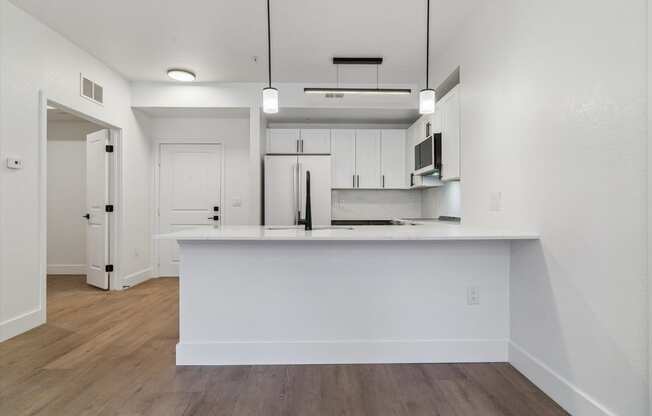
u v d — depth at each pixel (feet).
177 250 16.60
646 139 4.29
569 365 5.65
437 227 8.48
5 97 8.59
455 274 7.50
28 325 9.27
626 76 4.57
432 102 8.36
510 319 7.49
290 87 14.40
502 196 7.70
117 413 5.62
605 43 4.90
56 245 17.07
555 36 5.94
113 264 13.94
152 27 10.05
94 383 6.56
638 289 4.44
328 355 7.41
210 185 16.53
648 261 4.28
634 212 4.48
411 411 5.70
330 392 6.27
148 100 14.39
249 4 8.91
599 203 5.03
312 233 6.88
